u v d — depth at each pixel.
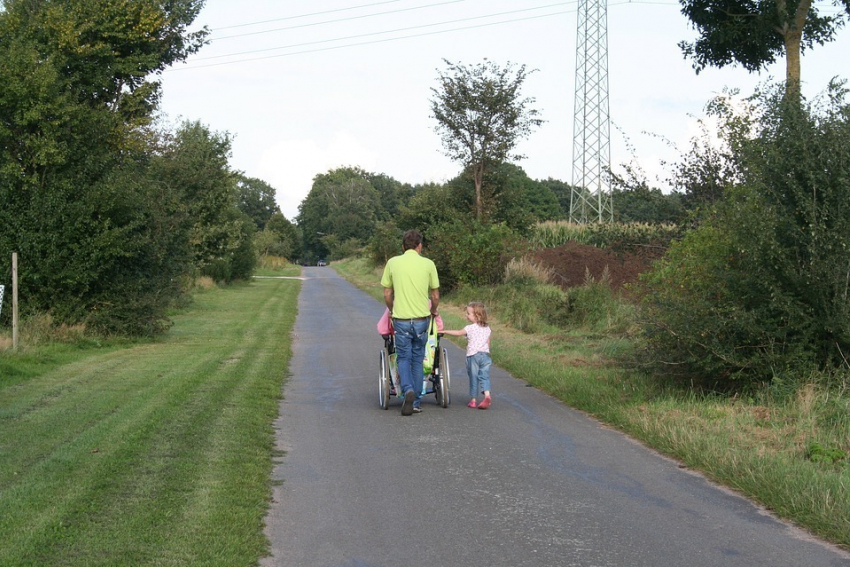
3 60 16.12
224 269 41.38
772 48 15.20
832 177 8.28
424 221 36.09
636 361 9.70
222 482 6.04
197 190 34.06
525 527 5.23
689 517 5.42
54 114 16.16
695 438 7.12
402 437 7.93
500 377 11.84
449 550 4.81
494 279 25.86
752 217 8.52
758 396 8.42
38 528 4.87
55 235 15.52
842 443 6.83
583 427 8.36
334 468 6.73
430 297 9.22
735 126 12.34
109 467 6.32
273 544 4.90
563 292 22.34
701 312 8.70
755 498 5.84
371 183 157.75
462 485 6.22
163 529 4.95
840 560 4.62
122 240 16.19
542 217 87.50
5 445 7.03
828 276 8.11
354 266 71.88
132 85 24.02
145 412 8.57
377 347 15.98
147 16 22.31
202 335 18.31
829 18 14.40
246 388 10.52
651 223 17.38
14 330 13.46
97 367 12.45
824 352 8.52
